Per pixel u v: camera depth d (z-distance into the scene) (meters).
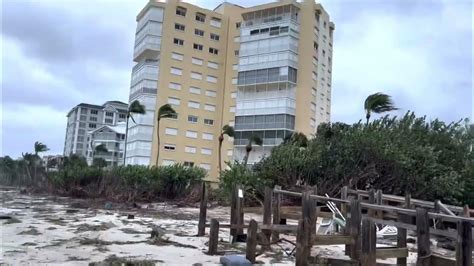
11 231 12.69
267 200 11.93
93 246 10.64
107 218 17.53
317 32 56.41
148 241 11.77
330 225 12.46
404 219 12.05
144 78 56.06
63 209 21.45
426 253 7.11
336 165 22.94
